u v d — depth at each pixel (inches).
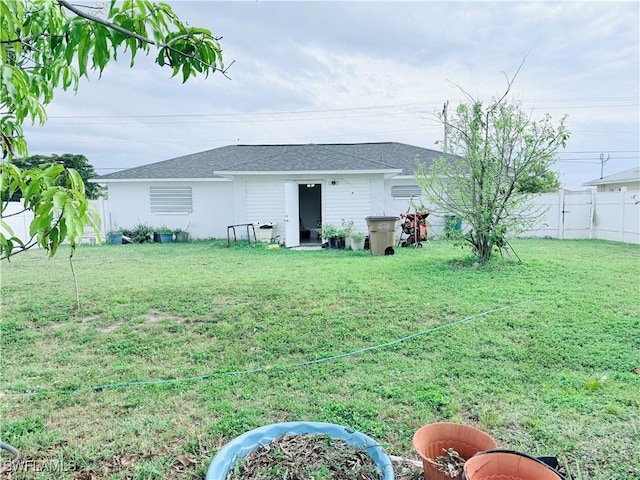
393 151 693.3
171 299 235.6
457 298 225.9
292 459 80.1
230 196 603.5
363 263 357.7
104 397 121.3
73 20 53.4
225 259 401.4
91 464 89.2
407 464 85.9
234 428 102.3
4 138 59.3
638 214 463.2
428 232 550.6
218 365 144.9
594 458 87.8
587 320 182.1
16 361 150.3
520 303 212.2
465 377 129.9
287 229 523.2
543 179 325.4
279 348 159.3
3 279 298.8
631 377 126.2
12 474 85.0
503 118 298.0
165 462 89.5
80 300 234.5
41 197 44.8
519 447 92.4
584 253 386.0
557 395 116.0
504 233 316.8
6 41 50.8
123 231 591.5
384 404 113.3
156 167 638.5
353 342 164.4
